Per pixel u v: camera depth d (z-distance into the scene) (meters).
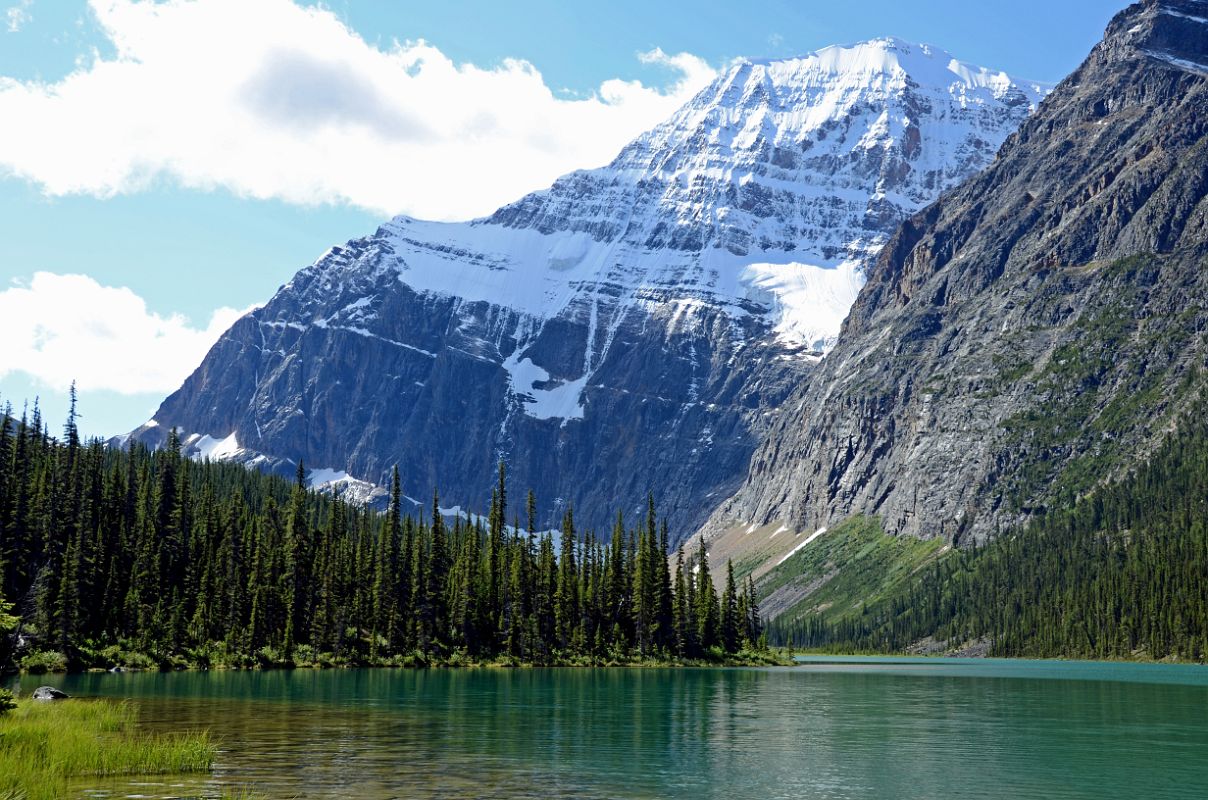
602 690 141.00
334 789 61.22
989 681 178.25
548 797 60.59
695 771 70.62
